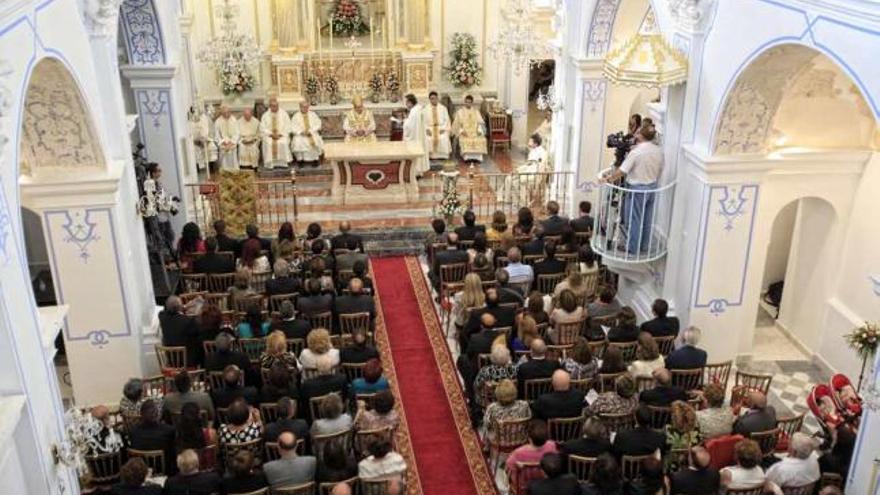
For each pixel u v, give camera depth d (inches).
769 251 524.4
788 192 431.8
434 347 469.1
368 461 308.5
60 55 332.8
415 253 595.2
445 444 384.2
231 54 740.7
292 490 292.8
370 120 754.8
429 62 817.5
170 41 569.6
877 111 283.0
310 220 628.4
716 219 411.5
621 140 495.2
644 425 306.7
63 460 287.9
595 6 555.5
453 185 591.8
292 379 351.6
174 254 554.6
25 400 263.6
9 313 257.0
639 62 414.0
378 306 517.3
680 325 443.2
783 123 426.3
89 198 387.2
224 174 580.7
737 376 394.6
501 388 335.6
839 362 444.5
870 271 420.8
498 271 430.0
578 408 333.7
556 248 497.4
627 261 459.2
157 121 563.2
